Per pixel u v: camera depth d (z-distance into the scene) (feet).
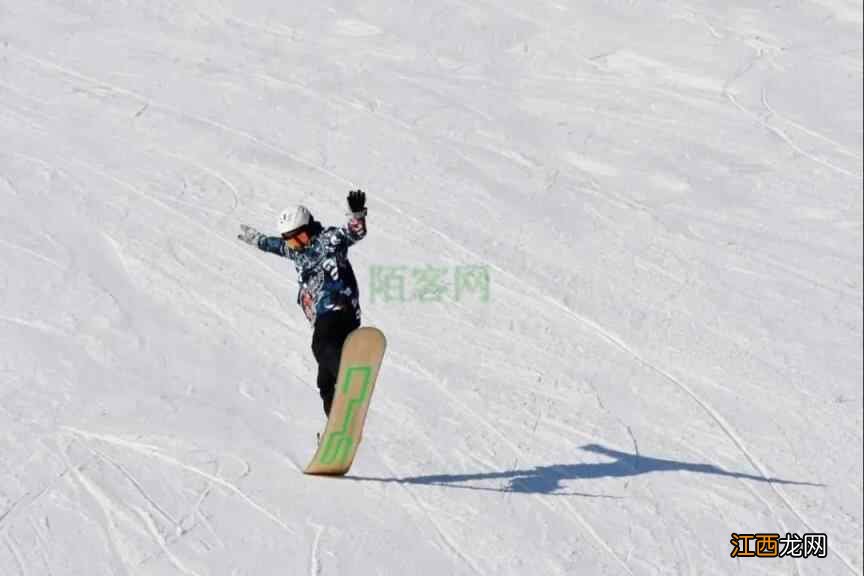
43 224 113.09
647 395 107.96
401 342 107.55
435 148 147.74
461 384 102.94
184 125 140.67
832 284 135.54
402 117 154.40
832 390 115.34
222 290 109.09
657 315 121.90
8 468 80.48
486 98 164.66
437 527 83.25
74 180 122.72
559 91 170.71
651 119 166.71
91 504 78.64
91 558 74.23
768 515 94.22
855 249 143.74
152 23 168.76
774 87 179.01
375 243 123.85
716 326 122.52
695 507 92.94
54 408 87.81
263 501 81.97
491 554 81.61
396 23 180.75
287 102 152.35
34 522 76.23
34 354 93.81
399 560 78.95
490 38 181.57
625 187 148.56
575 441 98.17
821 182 157.58
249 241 83.66
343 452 83.87
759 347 120.37
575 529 86.53
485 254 125.70
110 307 102.53
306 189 131.64
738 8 199.31
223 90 152.15
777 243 142.31
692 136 163.84
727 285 131.03
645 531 88.38
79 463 82.33
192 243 115.65
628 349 114.73
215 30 170.40
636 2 196.34
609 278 126.72
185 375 95.76
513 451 94.89
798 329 125.39
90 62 153.48
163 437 86.89
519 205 138.41
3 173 120.88
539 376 106.73
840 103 177.27
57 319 99.09
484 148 150.61
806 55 188.65
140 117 140.67
